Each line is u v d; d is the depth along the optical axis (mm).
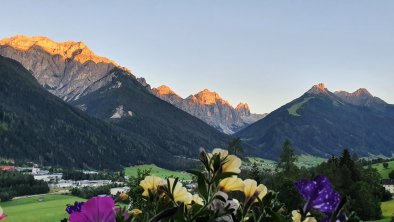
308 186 1672
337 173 90062
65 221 1797
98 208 1237
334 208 1631
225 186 1938
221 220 1820
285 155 89125
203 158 1918
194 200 2055
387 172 183875
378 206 88438
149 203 2031
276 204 1949
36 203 166250
